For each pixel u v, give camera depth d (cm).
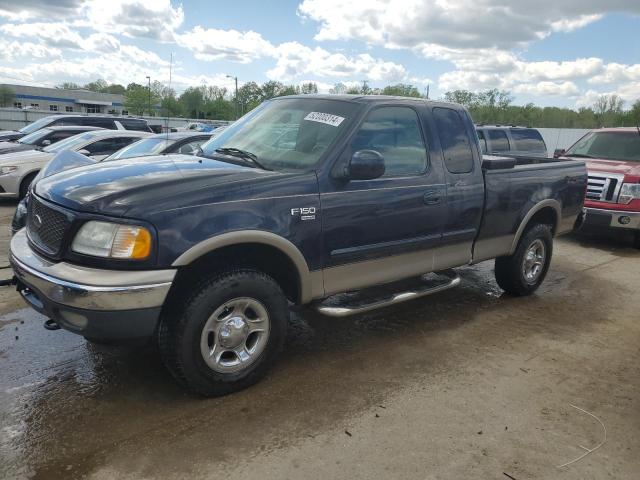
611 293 634
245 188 345
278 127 434
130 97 6325
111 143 1138
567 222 624
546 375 411
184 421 328
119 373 386
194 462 290
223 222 330
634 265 774
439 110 475
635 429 341
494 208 511
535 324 519
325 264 389
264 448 304
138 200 313
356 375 397
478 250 515
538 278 601
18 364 395
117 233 304
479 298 591
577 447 319
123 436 311
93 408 339
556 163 609
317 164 383
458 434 326
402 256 443
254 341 367
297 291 387
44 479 273
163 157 414
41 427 317
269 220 349
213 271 345
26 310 499
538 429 336
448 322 514
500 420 344
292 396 362
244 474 282
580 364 434
